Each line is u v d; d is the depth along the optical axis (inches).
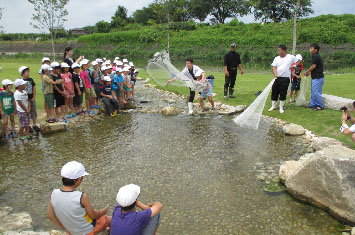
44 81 346.9
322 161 178.9
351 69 985.5
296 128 314.8
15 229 163.5
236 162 250.7
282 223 170.6
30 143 305.3
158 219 139.3
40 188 216.2
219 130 335.6
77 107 403.9
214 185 213.3
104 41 2153.1
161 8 1306.6
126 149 285.9
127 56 1892.2
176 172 234.7
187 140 306.2
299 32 1632.6
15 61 1332.4
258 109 337.7
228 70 449.4
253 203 190.5
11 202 198.2
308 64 1228.5
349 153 181.8
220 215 178.4
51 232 164.4
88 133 335.6
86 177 229.5
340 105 359.9
